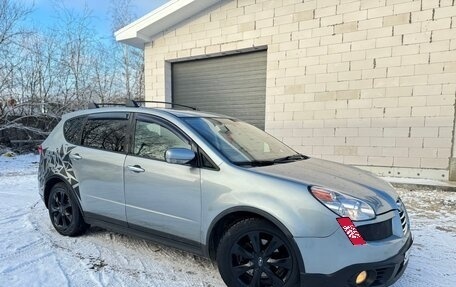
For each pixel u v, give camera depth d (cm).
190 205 294
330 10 732
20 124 1325
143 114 354
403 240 258
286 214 246
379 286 242
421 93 660
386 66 687
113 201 352
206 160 294
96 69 1825
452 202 546
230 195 271
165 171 310
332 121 750
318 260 235
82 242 389
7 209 529
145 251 365
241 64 873
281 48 796
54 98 1504
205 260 344
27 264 329
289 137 804
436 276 309
